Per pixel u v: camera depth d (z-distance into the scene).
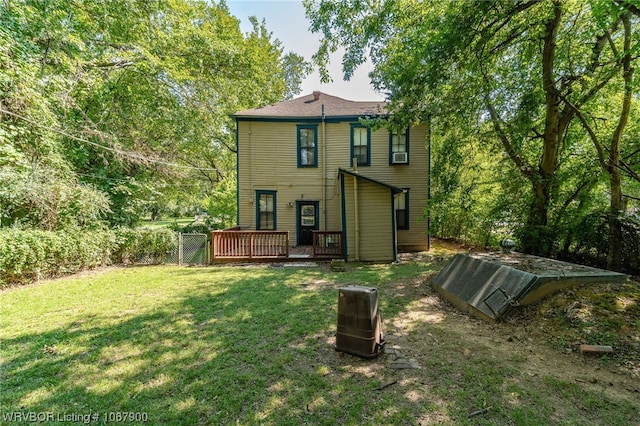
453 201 10.54
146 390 2.62
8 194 6.87
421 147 11.82
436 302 5.18
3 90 6.77
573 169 7.80
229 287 6.23
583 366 2.92
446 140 10.11
